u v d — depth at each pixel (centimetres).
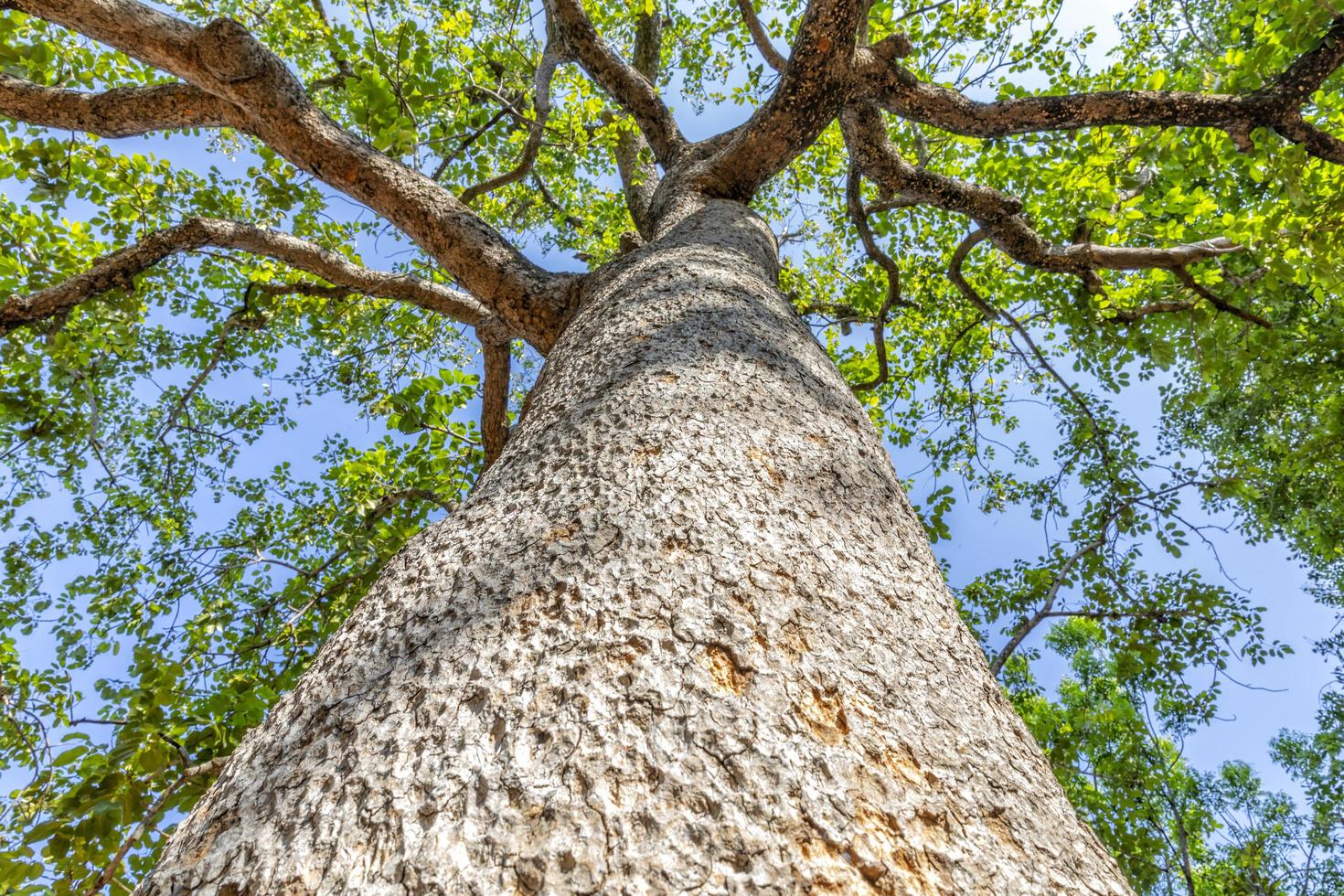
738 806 70
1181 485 570
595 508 119
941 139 658
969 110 386
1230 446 991
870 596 111
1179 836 539
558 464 141
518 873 64
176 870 76
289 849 72
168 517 659
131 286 381
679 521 114
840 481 142
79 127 335
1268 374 598
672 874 64
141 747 227
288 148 325
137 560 598
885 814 73
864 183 768
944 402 747
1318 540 852
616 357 184
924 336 758
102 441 664
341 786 78
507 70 680
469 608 103
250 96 311
